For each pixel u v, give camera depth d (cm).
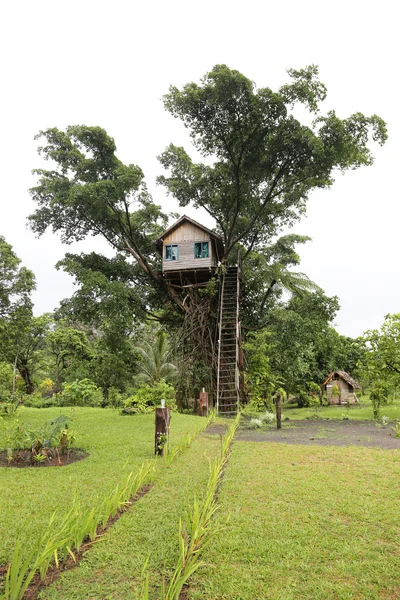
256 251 2655
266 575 340
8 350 1994
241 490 559
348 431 1202
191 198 2334
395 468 686
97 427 1141
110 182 1938
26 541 392
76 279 2127
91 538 396
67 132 2136
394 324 1653
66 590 315
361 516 465
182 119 1972
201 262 2139
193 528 355
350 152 1939
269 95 1802
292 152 1941
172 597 278
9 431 914
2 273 1897
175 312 2378
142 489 565
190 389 2141
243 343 2311
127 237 2355
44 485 580
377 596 311
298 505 500
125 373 2706
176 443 903
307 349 2806
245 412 1750
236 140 2002
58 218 2203
